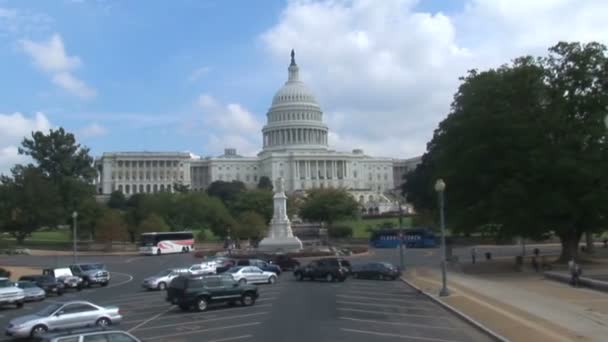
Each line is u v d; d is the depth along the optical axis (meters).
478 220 73.56
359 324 34.53
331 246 125.44
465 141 75.19
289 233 122.12
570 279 54.31
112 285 67.00
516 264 75.31
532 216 68.44
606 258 84.00
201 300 41.69
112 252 133.25
